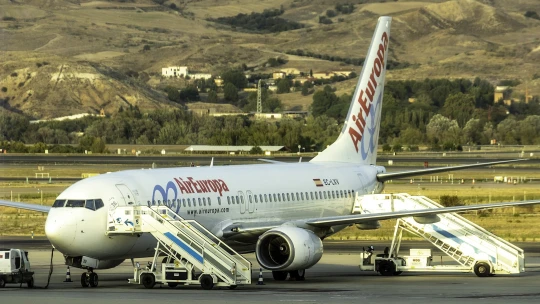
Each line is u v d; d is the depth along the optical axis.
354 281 149.62
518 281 147.50
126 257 138.88
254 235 149.88
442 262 181.00
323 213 176.00
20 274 137.62
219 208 151.12
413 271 169.62
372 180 190.38
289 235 142.88
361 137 195.12
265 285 141.50
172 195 142.88
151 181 142.25
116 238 134.00
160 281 135.00
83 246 131.50
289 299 118.62
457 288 135.00
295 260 141.88
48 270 169.00
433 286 138.62
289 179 170.00
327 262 182.62
